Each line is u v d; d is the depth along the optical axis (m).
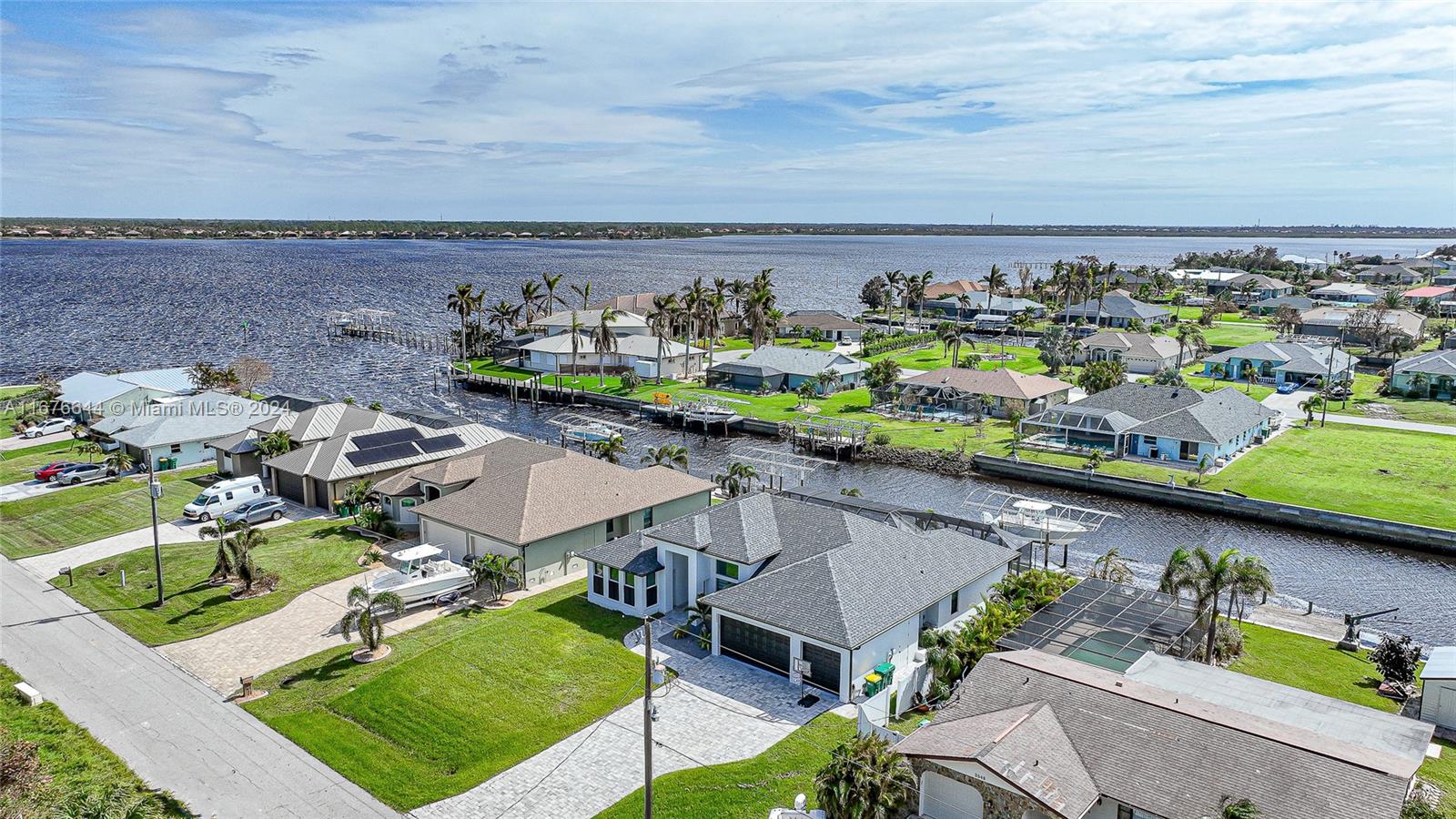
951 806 30.09
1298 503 71.25
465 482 61.38
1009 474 84.19
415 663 42.06
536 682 40.59
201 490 70.69
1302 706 34.47
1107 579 52.19
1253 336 167.38
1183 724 30.00
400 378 134.75
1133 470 82.06
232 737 35.72
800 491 67.62
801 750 35.09
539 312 177.50
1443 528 65.06
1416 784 31.08
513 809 31.34
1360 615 49.47
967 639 41.38
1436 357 118.38
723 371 127.00
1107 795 28.30
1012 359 146.00
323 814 30.94
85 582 51.88
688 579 48.50
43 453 82.12
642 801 31.77
